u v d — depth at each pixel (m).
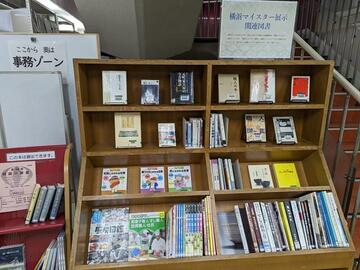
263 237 1.53
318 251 1.51
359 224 1.98
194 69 1.73
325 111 1.66
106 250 1.51
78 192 1.52
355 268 1.80
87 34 1.79
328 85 1.62
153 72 1.71
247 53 1.69
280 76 1.81
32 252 1.68
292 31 1.69
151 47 2.97
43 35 1.75
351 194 1.85
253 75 1.71
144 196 1.55
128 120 1.67
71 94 1.84
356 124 2.51
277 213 1.58
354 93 1.73
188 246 1.49
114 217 1.62
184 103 1.65
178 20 2.83
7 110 1.71
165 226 1.60
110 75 1.61
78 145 1.90
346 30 2.78
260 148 1.68
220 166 1.71
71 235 1.57
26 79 1.70
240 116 1.83
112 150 1.63
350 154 2.02
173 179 1.71
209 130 1.64
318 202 1.60
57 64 1.80
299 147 1.71
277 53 1.71
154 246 1.54
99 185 1.68
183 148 1.66
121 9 2.40
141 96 1.67
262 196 1.69
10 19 2.07
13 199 1.58
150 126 1.78
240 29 1.66
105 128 1.76
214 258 1.46
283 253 1.49
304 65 1.69
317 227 1.56
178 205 1.58
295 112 1.87
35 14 2.20
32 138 1.78
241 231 1.54
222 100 1.68
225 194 1.60
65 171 1.54
